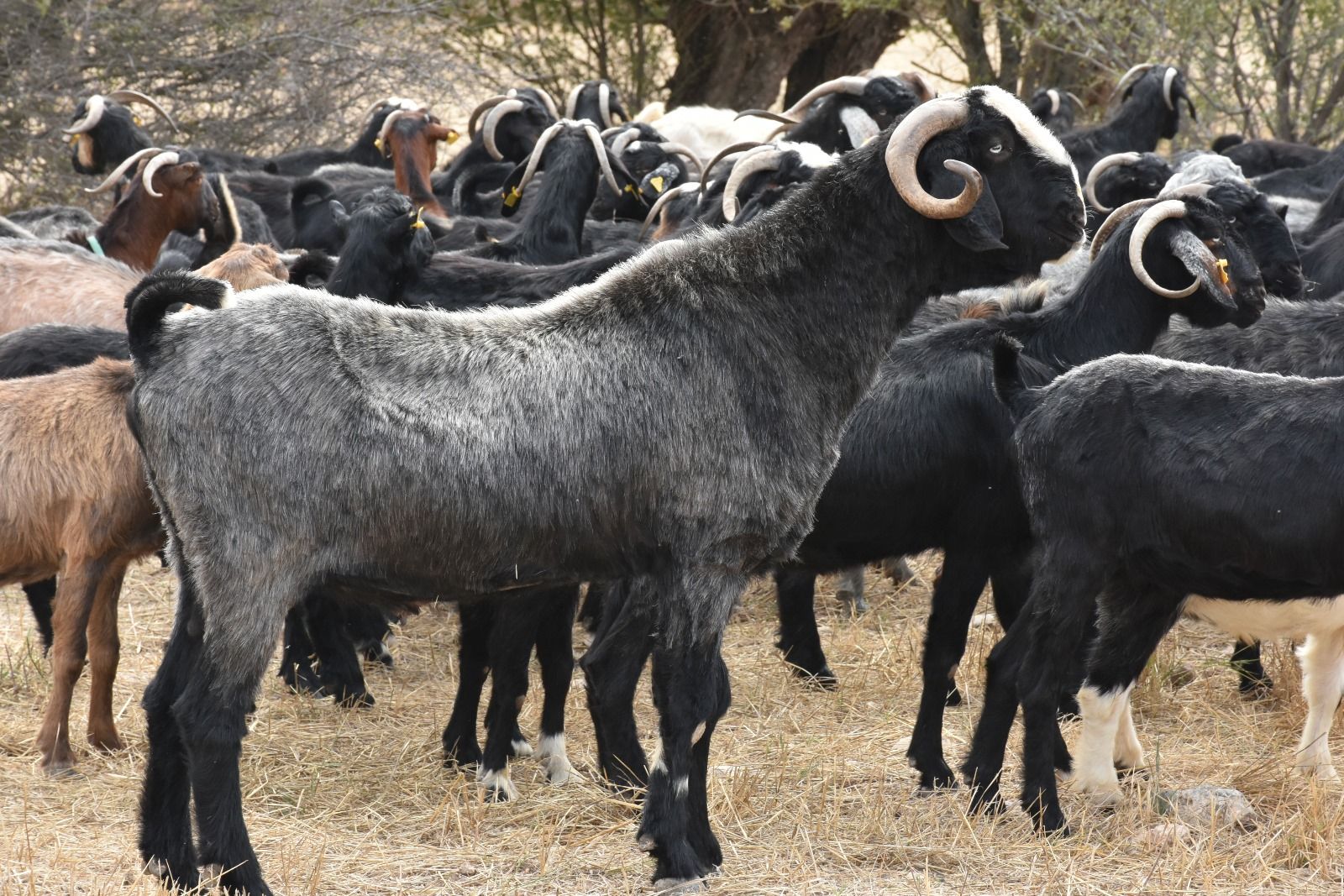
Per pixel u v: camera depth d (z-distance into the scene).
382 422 10.06
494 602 12.68
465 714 13.51
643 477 10.61
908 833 12.08
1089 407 12.15
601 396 10.56
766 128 32.28
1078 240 11.29
